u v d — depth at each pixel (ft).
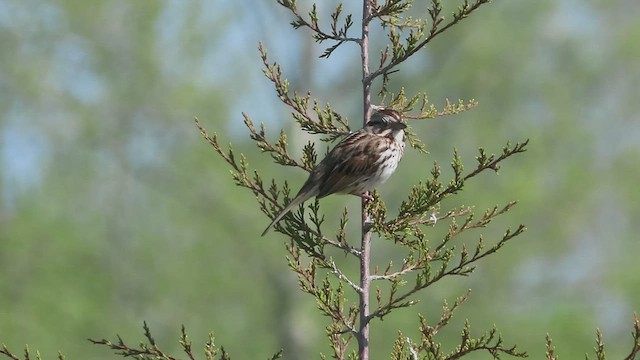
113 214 70.85
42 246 66.28
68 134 70.64
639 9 78.07
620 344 69.26
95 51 69.97
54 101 69.82
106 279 67.77
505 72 75.15
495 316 67.72
